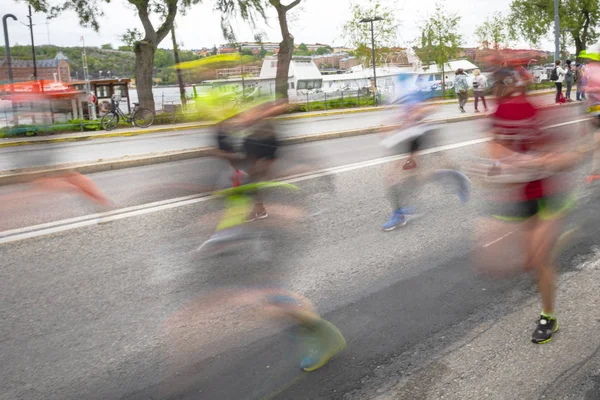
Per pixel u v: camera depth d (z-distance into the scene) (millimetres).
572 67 23547
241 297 4355
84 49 33000
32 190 8875
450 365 3332
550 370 3234
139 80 27328
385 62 39750
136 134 20922
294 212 6578
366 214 6633
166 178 9414
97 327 3973
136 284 4715
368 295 4344
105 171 10758
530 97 3719
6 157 13078
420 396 3045
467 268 4820
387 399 3031
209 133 5445
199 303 4285
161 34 27562
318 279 4688
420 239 5656
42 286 4738
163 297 4438
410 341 3623
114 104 23109
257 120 5332
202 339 3738
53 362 3525
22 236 6195
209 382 3250
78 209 7418
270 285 4570
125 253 5504
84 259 5375
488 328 3760
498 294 4277
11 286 4762
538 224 3643
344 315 4020
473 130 14539
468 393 3053
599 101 7906
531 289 4336
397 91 7012
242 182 5746
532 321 3826
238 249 5395
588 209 6383
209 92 5141
